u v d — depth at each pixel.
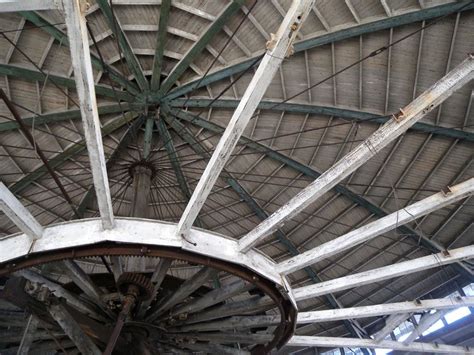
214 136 17.69
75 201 19.73
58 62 15.06
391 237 20.42
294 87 16.22
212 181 8.91
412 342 18.61
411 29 14.05
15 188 17.75
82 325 10.66
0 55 14.60
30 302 10.24
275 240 21.31
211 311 12.23
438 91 8.31
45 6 6.23
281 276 11.33
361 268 22.20
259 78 7.57
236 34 14.94
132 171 16.42
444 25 13.73
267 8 14.19
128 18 14.41
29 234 9.41
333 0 13.80
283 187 19.28
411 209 10.65
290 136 17.58
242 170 18.94
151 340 12.25
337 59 15.28
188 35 14.91
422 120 15.98
